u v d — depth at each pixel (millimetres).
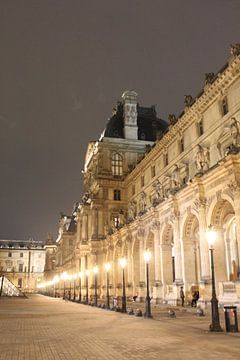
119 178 76625
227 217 43656
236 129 33031
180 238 40188
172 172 50969
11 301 66500
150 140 80312
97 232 74000
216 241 34188
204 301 32594
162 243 45656
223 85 40031
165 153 56812
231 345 14039
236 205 30234
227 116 39156
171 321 24047
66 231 122875
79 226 88375
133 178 72312
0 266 185250
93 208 74500
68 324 22859
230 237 44531
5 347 14102
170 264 45125
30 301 66688
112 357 11984
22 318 27719
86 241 77938
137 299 51688
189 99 48812
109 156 77500
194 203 37188
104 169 76562
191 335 17047
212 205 34406
